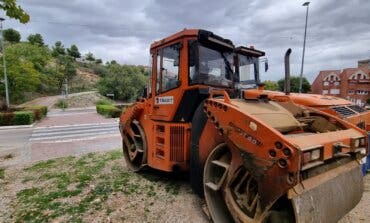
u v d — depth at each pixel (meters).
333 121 3.45
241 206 2.95
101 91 44.66
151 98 4.97
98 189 4.55
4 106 21.28
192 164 3.78
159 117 4.72
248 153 2.65
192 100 4.13
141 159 5.47
